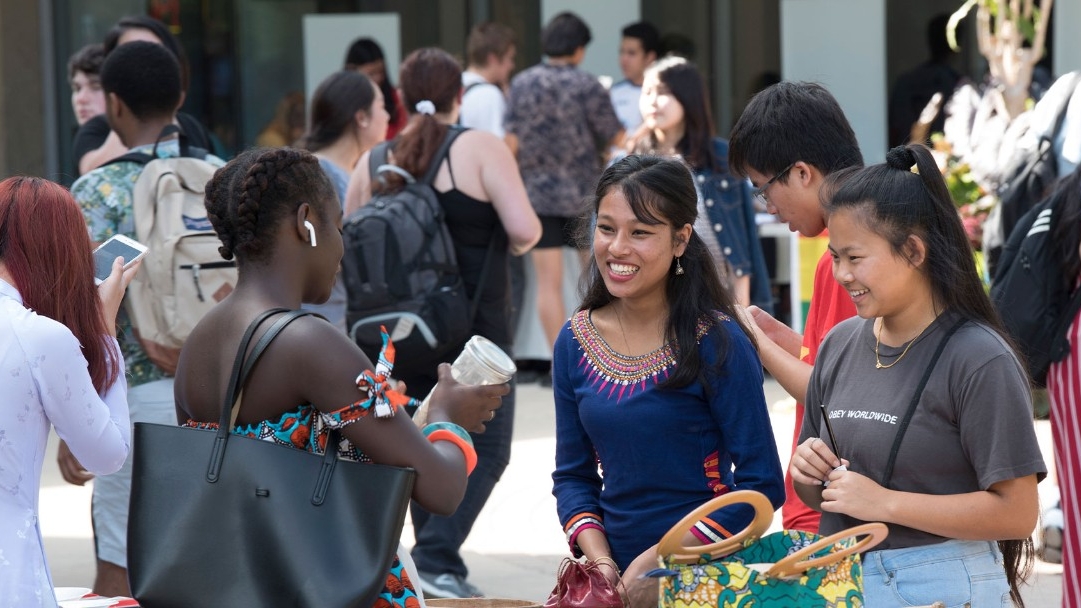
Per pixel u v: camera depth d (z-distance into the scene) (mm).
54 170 13109
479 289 6473
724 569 3152
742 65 13820
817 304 4250
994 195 9820
